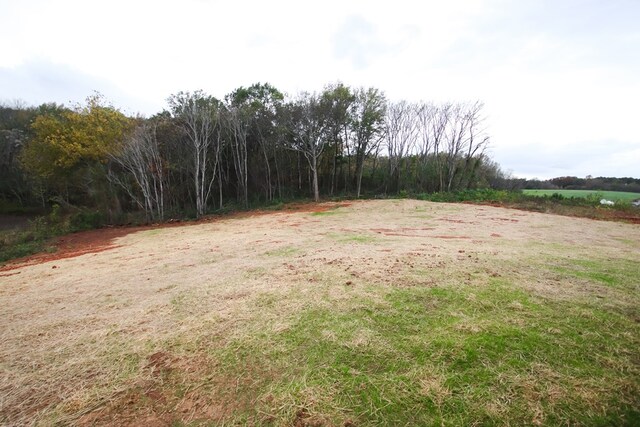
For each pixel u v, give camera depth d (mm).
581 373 2062
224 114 23250
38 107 33062
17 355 2830
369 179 31875
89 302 4289
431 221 12203
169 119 23562
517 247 6391
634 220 12109
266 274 4773
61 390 2260
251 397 2043
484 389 1952
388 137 29453
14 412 2061
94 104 21484
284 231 10617
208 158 24094
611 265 4645
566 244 6980
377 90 27359
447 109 29453
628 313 2910
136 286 4867
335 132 26125
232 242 8656
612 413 1736
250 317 3205
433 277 4074
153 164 21953
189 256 7039
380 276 4219
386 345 2502
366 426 1741
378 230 10148
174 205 24250
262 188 26547
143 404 2049
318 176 30203
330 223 12695
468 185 28766
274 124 25406
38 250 11734
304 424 1784
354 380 2115
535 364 2166
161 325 3217
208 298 3898
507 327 2668
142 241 11758
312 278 4352
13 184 28859
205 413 1937
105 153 20359
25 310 4199
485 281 3859
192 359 2518
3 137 28922
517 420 1719
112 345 2867
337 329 2818
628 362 2160
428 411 1818
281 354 2490
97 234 15484
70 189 26109
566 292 3467
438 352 2359
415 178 29766
